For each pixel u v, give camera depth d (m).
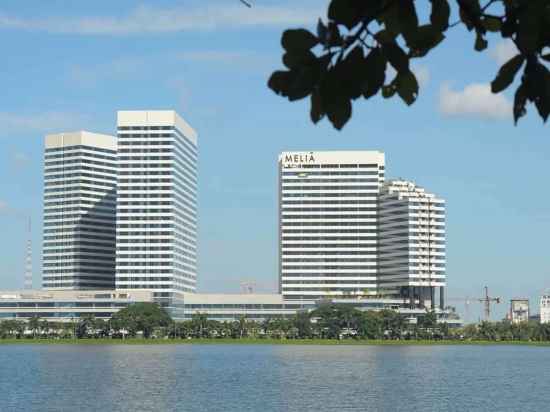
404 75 9.00
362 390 175.88
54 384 191.00
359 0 8.71
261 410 140.50
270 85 8.94
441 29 8.94
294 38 8.84
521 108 9.16
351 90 8.90
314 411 139.12
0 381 199.12
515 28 8.99
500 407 146.62
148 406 147.50
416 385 188.62
